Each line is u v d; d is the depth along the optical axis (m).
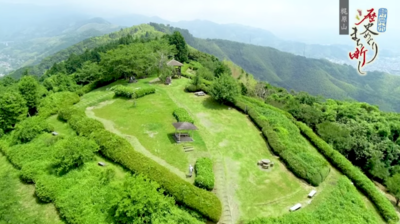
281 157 31.61
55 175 25.86
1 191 25.25
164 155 30.09
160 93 51.12
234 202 24.08
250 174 28.38
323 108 56.03
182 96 50.41
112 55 59.59
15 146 32.78
